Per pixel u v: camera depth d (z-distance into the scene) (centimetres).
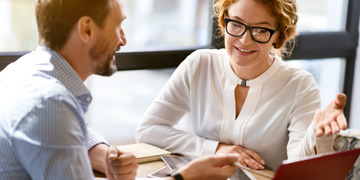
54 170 99
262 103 167
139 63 225
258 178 144
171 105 183
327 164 110
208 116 174
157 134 176
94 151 147
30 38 365
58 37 111
